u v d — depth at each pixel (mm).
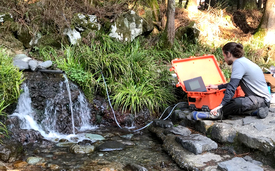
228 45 3486
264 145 2838
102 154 3318
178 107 4672
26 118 3887
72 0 5918
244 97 3568
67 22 5414
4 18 5012
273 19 8000
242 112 3637
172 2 6184
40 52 5156
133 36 6184
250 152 3041
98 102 4668
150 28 6555
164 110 4734
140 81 4980
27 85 4066
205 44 7320
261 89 3523
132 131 4270
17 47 5027
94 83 4641
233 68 3406
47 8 5422
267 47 7785
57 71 4418
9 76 3814
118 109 4625
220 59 6895
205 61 4516
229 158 2982
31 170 2838
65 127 4145
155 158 3234
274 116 3533
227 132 3279
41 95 4105
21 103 3939
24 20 5219
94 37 5602
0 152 2979
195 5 8984
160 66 5539
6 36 4965
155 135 4023
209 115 3625
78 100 4426
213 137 3422
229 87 3293
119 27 6023
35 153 3283
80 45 5477
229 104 3555
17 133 3549
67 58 4926
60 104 4168
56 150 3402
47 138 3814
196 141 3219
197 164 2838
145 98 4699
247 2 10531
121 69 4863
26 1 5488
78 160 3125
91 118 4562
